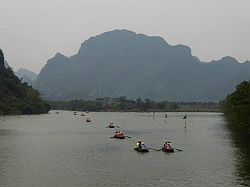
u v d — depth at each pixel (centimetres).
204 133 15675
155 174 7244
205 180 6706
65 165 8119
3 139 13175
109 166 8031
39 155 9475
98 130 17725
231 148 10600
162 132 16562
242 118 11938
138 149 10381
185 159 8888
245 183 6450
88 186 6375
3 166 7981
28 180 6744
